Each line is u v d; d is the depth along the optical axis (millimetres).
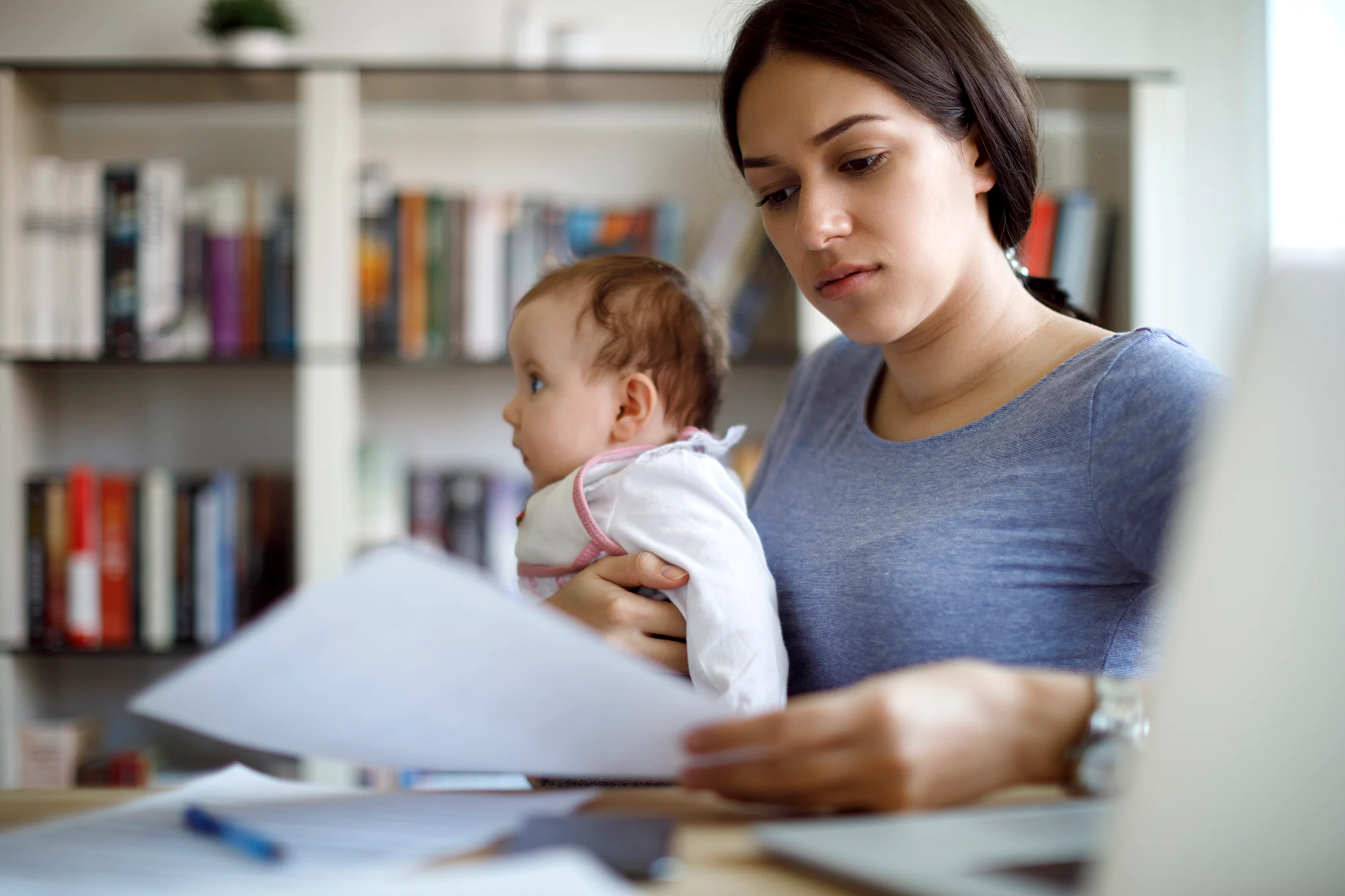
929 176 890
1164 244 2346
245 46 2182
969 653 871
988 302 965
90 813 567
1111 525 836
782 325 2250
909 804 525
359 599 471
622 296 1141
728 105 994
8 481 2117
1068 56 2432
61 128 2387
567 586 963
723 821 558
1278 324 396
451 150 2441
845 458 1052
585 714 533
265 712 551
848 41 874
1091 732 558
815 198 895
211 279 2154
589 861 461
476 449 2426
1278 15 2379
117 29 2398
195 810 535
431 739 568
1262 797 401
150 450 2408
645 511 993
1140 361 851
